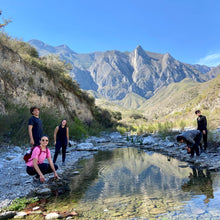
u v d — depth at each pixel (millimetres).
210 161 5855
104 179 4598
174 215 2453
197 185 3711
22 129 9492
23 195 3713
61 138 6578
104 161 6980
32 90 15062
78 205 3107
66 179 4719
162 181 4180
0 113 9203
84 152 9461
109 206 2988
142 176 4707
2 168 5730
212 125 11930
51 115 11664
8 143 8500
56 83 19406
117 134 22844
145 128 19469
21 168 5812
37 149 4336
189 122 18016
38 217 2758
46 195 3658
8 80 12836
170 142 10766
